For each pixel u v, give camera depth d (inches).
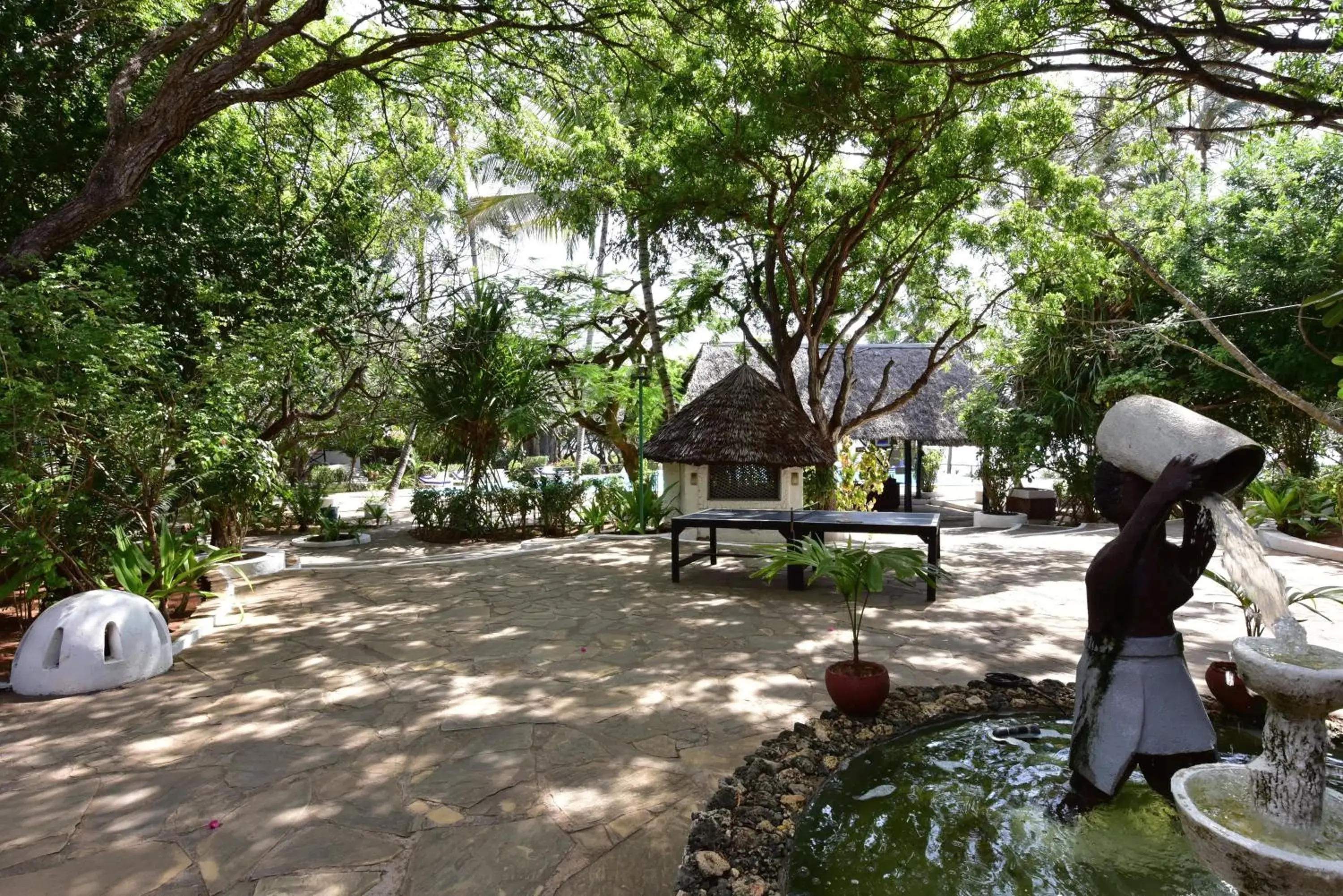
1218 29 192.9
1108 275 403.9
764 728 149.1
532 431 468.1
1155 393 457.7
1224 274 419.5
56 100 269.9
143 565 223.6
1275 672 66.0
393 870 100.7
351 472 968.3
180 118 229.9
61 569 226.4
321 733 149.2
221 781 128.3
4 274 205.5
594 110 391.9
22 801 121.6
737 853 96.7
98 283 209.9
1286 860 57.4
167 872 100.9
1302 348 386.6
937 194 370.6
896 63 253.0
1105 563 98.8
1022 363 524.1
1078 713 106.0
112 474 231.6
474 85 355.3
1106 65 214.2
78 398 202.7
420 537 471.5
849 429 499.5
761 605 263.6
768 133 321.1
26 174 270.4
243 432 272.2
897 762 124.2
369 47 344.2
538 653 205.8
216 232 316.5
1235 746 126.1
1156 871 89.9
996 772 119.8
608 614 250.8
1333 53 195.2
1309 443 439.5
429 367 410.9
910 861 94.4
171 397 233.9
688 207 387.5
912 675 179.6
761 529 327.6
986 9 256.5
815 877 91.0
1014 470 531.2
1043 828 101.0
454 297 429.1
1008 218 397.4
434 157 473.7
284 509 509.4
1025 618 239.5
